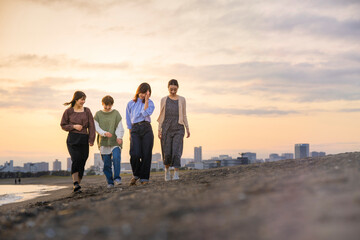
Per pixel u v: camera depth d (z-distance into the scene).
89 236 2.59
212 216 2.69
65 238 2.64
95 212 3.48
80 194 6.75
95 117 7.38
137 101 7.33
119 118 7.45
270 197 2.99
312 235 2.02
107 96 7.41
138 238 2.38
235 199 3.11
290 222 2.28
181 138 7.20
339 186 2.99
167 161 7.14
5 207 7.03
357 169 3.96
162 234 2.41
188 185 4.92
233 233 2.25
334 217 2.23
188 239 2.25
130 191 5.36
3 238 3.00
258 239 2.10
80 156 7.13
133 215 3.05
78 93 7.11
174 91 7.26
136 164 7.20
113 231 2.62
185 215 2.81
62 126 7.03
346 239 1.89
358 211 2.26
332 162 5.34
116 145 7.45
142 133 7.23
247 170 6.26
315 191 2.94
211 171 7.60
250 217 2.52
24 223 3.64
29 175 93.50
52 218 3.54
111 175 7.42
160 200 3.63
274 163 7.08
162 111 7.22
